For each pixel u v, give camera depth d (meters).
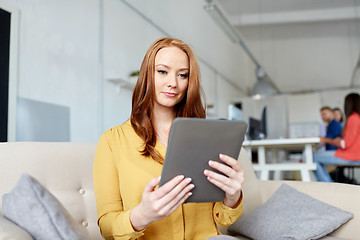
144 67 1.09
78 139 3.10
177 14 5.32
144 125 1.08
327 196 1.50
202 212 1.07
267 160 4.46
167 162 0.80
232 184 0.86
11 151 1.13
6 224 0.78
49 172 1.16
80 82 3.17
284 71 9.70
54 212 0.77
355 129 3.40
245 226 1.45
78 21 3.19
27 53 2.62
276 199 1.54
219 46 7.36
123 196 1.02
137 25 4.17
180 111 1.16
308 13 7.92
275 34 9.31
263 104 8.26
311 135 8.23
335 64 9.28
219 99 7.15
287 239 1.29
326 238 1.31
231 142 0.85
